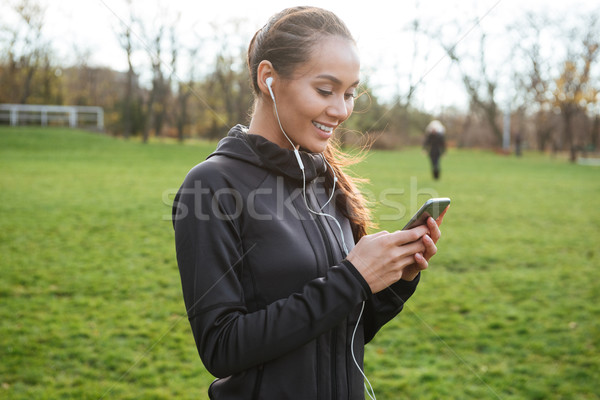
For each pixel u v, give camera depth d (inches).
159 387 114.9
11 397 109.4
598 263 219.1
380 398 111.1
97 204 342.3
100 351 131.3
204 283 36.8
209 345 36.3
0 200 343.9
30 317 152.3
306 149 44.9
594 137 1534.2
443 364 126.9
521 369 124.5
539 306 166.9
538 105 1434.5
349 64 39.3
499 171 696.4
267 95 41.7
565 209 364.8
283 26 39.9
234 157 40.8
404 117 1405.0
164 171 564.4
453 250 239.0
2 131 1008.9
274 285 38.7
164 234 263.1
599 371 123.5
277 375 38.5
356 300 36.8
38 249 227.1
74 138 1003.9
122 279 189.2
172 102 1600.6
